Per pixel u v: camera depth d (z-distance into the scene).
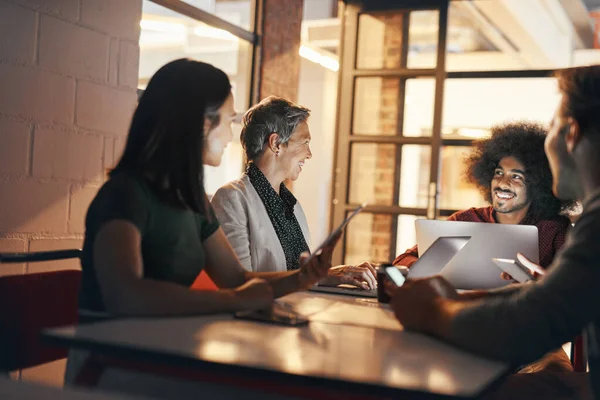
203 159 1.85
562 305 1.19
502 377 1.17
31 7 2.63
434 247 2.22
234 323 1.45
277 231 2.65
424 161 6.75
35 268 2.71
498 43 8.24
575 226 1.27
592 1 9.10
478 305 1.31
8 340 1.81
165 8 3.83
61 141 2.80
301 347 1.25
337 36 7.16
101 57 2.99
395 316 1.54
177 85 1.71
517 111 10.30
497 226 2.33
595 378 1.24
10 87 2.56
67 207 2.85
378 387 1.03
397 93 5.76
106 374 1.24
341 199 5.86
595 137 1.32
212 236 2.00
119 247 1.52
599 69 1.37
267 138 2.66
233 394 1.18
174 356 1.12
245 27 4.69
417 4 5.62
